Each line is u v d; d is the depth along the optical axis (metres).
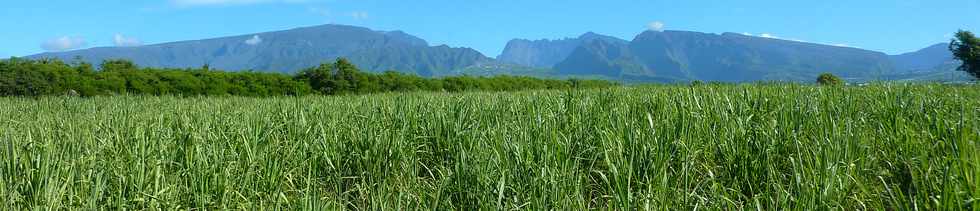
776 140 4.53
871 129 5.13
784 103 6.15
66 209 3.34
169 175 4.02
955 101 6.77
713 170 4.48
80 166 3.85
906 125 4.96
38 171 3.48
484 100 9.15
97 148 4.65
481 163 4.00
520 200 3.50
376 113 6.63
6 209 3.24
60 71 23.69
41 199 3.28
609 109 6.31
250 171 3.88
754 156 4.20
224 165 4.16
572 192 3.56
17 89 22.08
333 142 5.00
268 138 5.09
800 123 5.11
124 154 4.46
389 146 4.82
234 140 5.20
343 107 8.27
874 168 4.21
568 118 5.84
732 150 4.39
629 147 4.29
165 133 5.24
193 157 4.42
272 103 10.45
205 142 4.75
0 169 3.47
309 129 5.43
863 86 10.36
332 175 4.58
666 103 6.32
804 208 3.06
